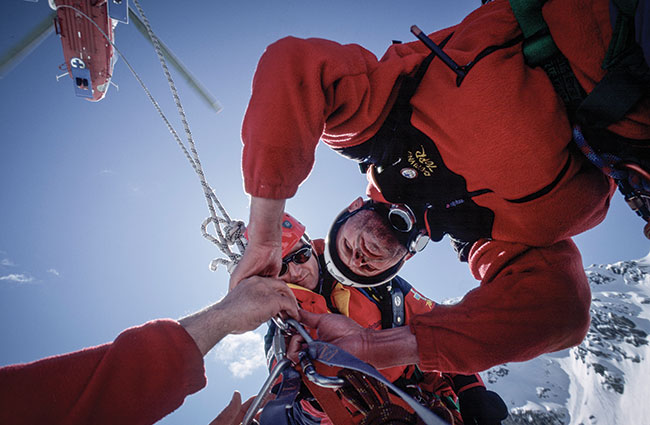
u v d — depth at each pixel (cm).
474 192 114
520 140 94
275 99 92
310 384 115
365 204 157
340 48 104
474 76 94
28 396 59
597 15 85
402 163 117
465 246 137
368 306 164
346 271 152
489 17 105
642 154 92
